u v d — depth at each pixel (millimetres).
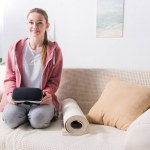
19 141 1289
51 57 1646
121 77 1768
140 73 1733
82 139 1286
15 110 1446
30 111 1493
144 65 2264
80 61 2436
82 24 2377
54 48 1680
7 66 1716
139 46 2256
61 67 1737
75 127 1395
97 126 1513
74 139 1287
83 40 2398
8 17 2531
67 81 1855
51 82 1690
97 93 1791
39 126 1431
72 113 1399
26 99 1445
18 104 1520
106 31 2316
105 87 1722
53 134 1354
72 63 2461
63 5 2400
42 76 1630
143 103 1495
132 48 2277
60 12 2418
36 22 1630
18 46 1687
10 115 1416
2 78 1958
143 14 2205
